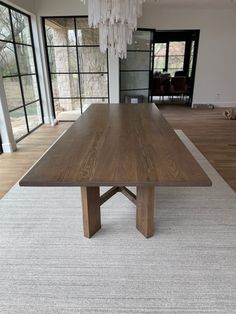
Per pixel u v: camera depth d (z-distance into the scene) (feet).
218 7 18.48
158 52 28.91
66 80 16.87
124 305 4.19
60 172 4.30
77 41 15.83
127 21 7.29
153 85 24.91
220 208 6.97
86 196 5.33
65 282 4.63
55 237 5.83
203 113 19.45
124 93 18.22
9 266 5.00
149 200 5.36
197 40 20.02
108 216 6.63
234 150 11.41
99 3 6.92
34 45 15.23
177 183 3.89
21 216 6.66
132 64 17.90
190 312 4.07
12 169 9.67
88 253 5.34
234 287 4.50
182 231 6.01
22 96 13.80
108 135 6.44
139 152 5.21
